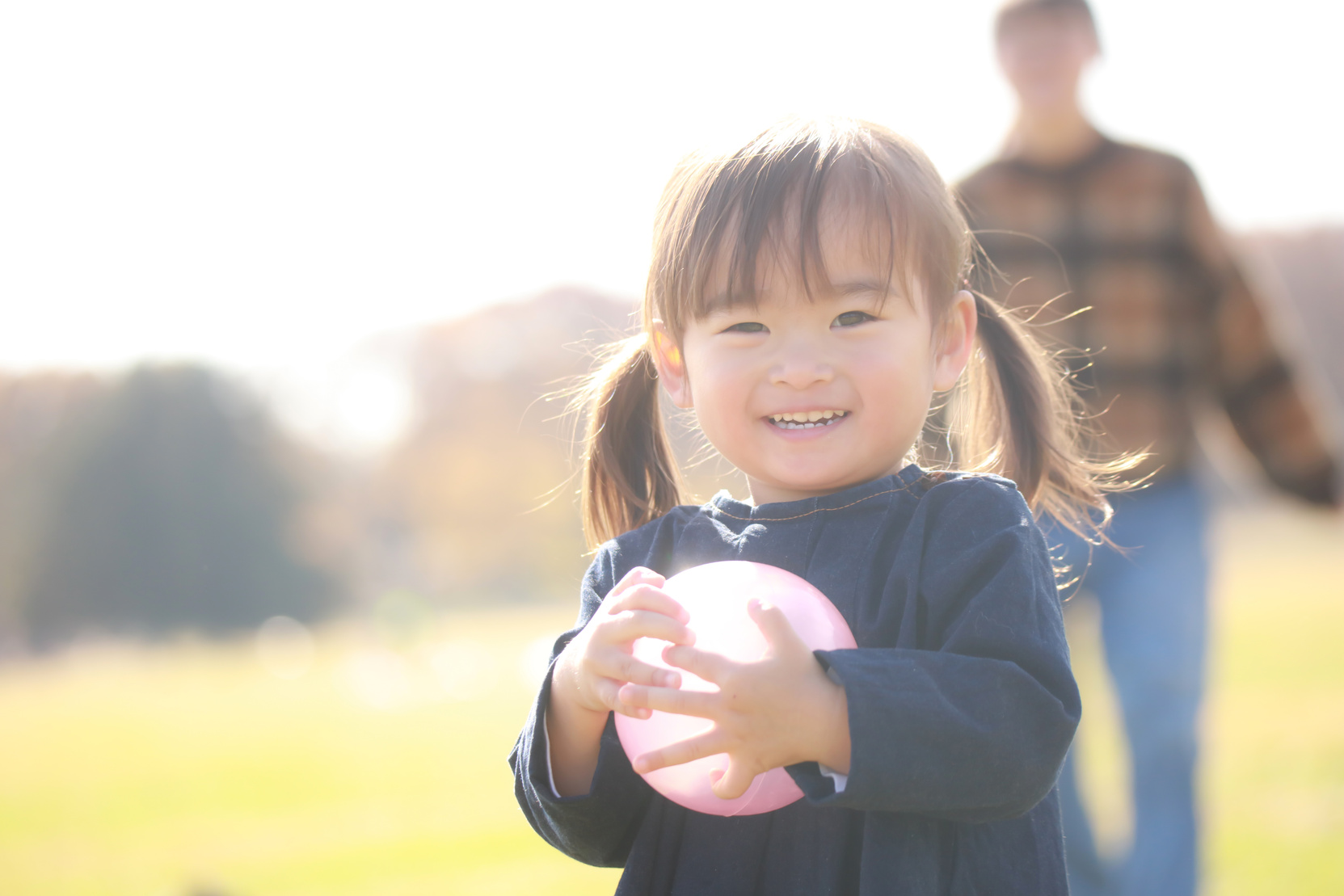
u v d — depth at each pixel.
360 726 13.00
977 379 1.91
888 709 1.29
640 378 1.90
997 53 3.44
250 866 5.27
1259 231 38.34
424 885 4.45
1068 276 3.40
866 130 1.63
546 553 54.53
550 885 4.28
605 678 1.41
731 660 1.33
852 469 1.55
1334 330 38.00
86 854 6.07
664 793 1.45
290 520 52.91
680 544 1.64
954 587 1.44
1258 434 3.64
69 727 14.94
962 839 1.45
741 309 1.54
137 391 50.72
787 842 1.46
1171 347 3.41
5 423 50.56
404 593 54.28
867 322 1.53
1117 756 6.71
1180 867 3.14
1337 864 3.69
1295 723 6.79
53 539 49.44
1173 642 3.23
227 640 49.62
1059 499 1.96
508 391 55.31
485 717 13.66
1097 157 3.42
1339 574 24.30
